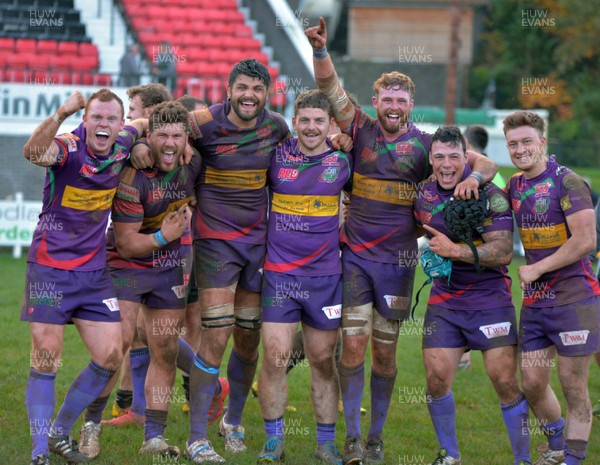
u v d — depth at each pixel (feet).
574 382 24.04
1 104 71.61
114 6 92.22
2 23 88.17
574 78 141.38
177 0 96.73
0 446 25.31
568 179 24.06
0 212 65.67
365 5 156.15
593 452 28.17
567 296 24.11
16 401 30.25
